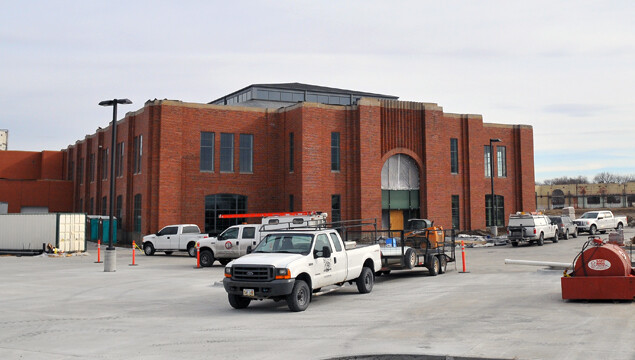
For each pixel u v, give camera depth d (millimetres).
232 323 11680
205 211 40531
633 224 58969
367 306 13750
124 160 43688
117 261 29828
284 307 13992
